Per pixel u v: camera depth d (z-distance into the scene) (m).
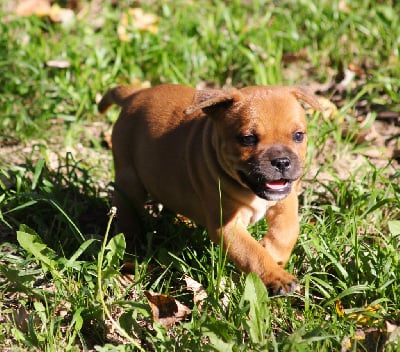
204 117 7.80
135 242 8.30
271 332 6.29
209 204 7.48
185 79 10.99
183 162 7.77
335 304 6.96
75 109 10.67
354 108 10.53
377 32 12.05
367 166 9.48
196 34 12.01
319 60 11.80
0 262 7.71
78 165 9.53
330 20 12.28
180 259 7.40
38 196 7.91
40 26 12.39
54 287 7.31
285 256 7.41
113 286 7.13
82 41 11.78
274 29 12.12
